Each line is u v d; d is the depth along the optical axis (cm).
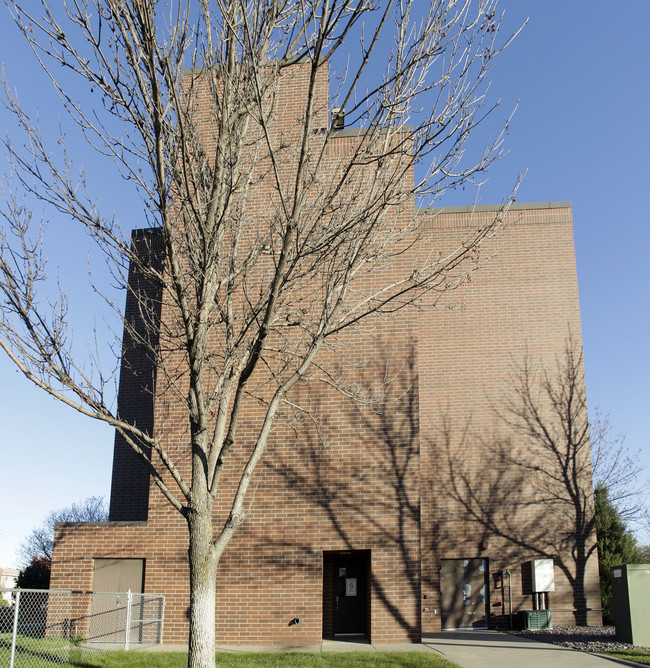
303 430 1487
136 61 773
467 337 1917
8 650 1208
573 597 1759
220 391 895
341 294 856
